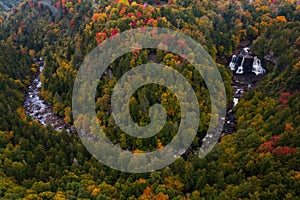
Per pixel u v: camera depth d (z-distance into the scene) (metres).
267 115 129.00
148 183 107.12
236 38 185.62
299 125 111.44
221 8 198.38
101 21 173.75
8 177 110.38
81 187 106.44
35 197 99.44
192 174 106.38
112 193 105.25
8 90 169.62
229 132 137.00
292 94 134.12
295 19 191.00
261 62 177.75
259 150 109.12
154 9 171.75
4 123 136.12
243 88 166.50
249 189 94.69
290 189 91.00
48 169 115.25
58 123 157.25
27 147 124.88
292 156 100.31
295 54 152.50
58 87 171.25
